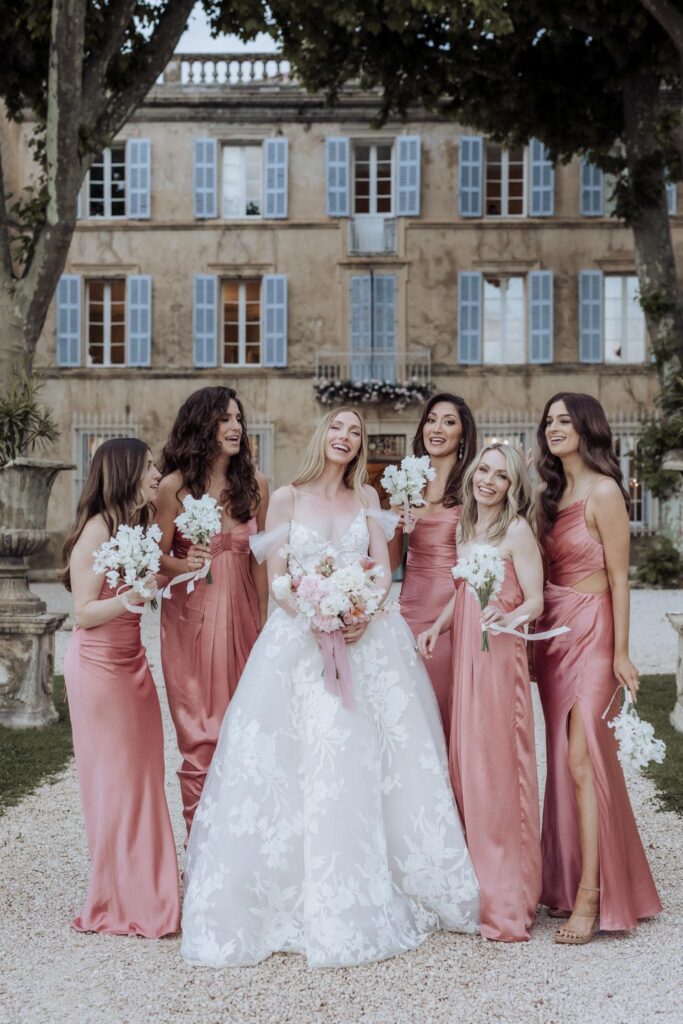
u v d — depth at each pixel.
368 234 19.39
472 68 12.84
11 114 9.93
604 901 3.23
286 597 3.35
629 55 12.74
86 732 3.41
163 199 19.36
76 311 19.28
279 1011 2.75
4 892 3.78
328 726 3.26
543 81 13.12
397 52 12.65
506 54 12.73
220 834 3.21
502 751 3.37
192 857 3.35
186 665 3.91
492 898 3.29
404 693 3.44
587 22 11.72
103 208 19.55
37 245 8.92
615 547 3.41
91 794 3.40
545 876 3.54
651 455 14.42
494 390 19.14
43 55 9.50
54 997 2.85
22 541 7.15
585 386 19.02
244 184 19.62
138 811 3.38
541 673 3.56
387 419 19.16
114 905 3.36
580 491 3.51
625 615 3.40
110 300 19.64
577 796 3.35
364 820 3.20
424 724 3.45
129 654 3.46
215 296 19.30
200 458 3.96
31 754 6.14
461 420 4.24
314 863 3.15
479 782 3.36
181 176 19.34
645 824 4.60
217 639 3.89
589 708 3.36
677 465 6.82
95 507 3.52
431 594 4.14
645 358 19.17
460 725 3.44
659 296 13.82
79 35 8.51
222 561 3.94
